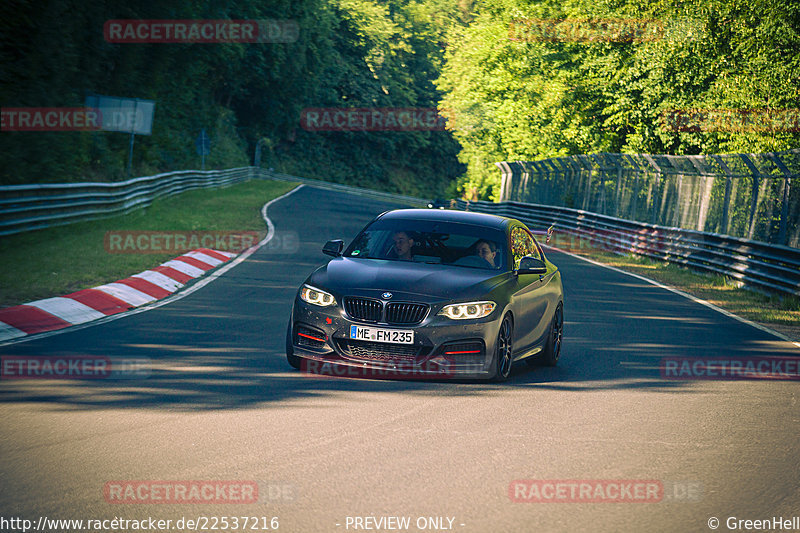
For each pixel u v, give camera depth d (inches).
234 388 496.7
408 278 549.3
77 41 2073.1
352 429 419.5
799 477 376.2
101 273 935.0
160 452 369.4
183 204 2272.4
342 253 615.2
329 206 2994.6
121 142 2571.4
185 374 527.2
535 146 3230.8
